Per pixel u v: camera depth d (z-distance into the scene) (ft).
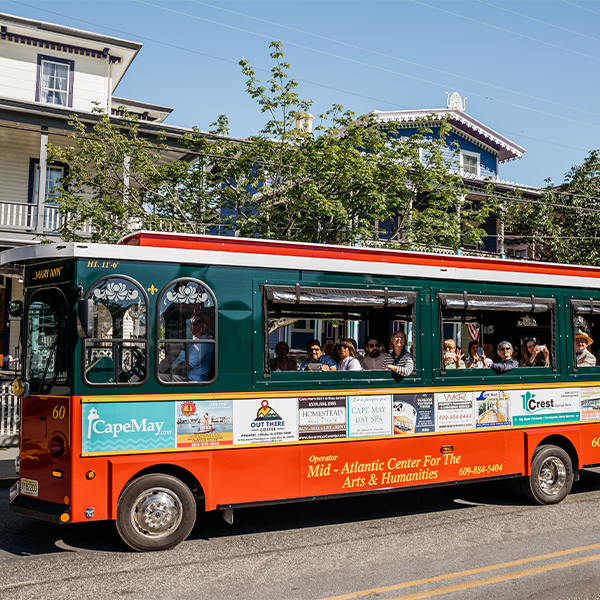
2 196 64.03
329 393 22.63
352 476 22.81
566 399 28.04
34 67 66.80
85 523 23.56
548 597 16.43
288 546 20.85
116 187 48.03
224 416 20.92
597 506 27.07
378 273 23.95
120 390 19.62
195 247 21.29
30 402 20.57
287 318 26.53
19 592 16.60
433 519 24.63
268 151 45.37
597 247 66.08
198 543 21.17
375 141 46.88
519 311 26.94
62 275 20.04
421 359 24.53
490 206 53.06
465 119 82.89
